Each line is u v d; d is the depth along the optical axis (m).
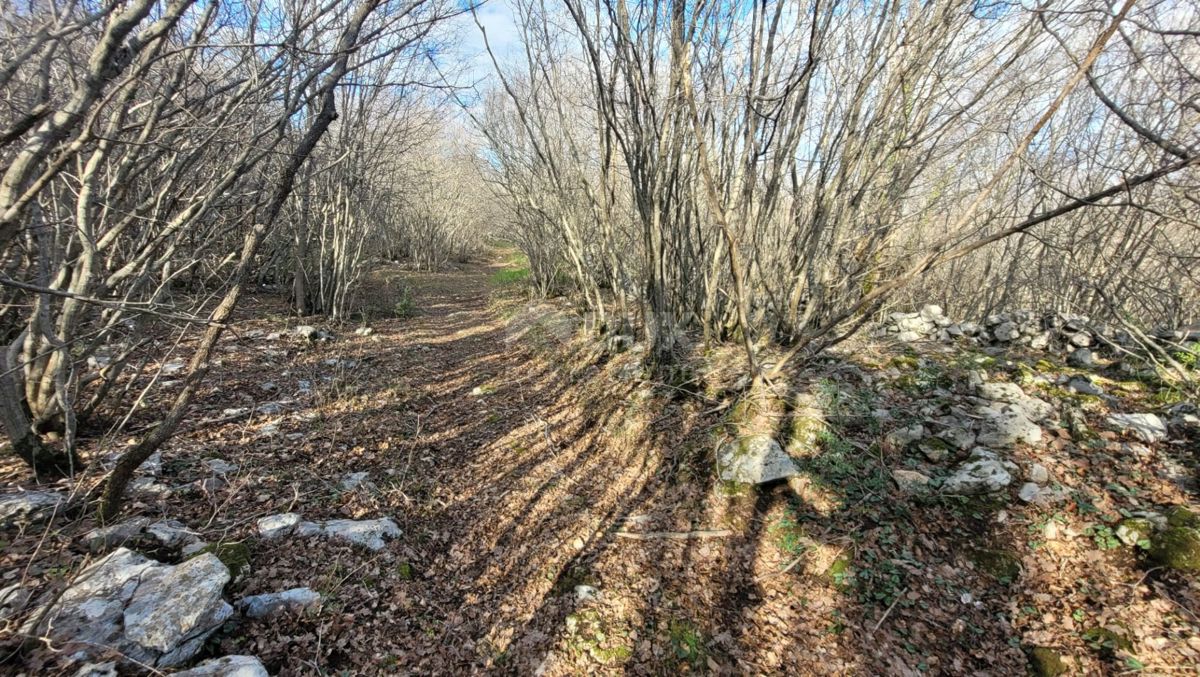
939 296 12.01
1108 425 4.49
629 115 6.46
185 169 4.80
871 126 5.29
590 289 11.17
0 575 3.20
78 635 2.84
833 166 5.96
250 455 5.32
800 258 6.54
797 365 5.86
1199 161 3.06
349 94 11.30
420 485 5.44
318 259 13.12
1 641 2.76
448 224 28.72
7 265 4.71
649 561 4.32
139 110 4.74
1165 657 2.94
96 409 5.33
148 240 4.84
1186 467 3.92
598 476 5.70
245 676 2.83
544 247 13.69
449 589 4.13
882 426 4.91
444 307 15.86
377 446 6.12
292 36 3.78
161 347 7.41
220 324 3.11
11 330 5.36
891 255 6.72
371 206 14.09
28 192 2.69
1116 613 3.21
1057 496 3.96
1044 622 3.30
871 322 7.14
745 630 3.64
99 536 3.63
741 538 4.37
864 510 4.27
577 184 9.45
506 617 3.89
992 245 10.34
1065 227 7.41
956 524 3.99
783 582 3.93
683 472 5.22
